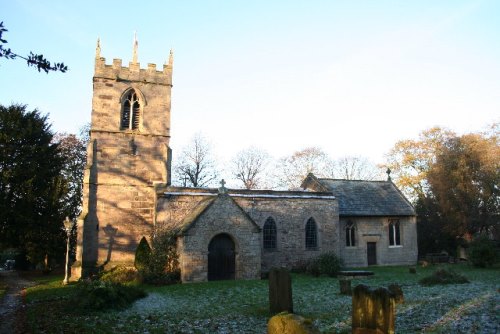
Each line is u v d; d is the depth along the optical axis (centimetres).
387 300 880
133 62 3503
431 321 1320
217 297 1959
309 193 3584
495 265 3503
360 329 920
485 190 4225
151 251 2783
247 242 2819
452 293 1930
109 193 3275
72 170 4806
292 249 3406
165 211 3047
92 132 3322
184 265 2609
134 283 2567
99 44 3434
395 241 4150
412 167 5694
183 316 1504
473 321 1288
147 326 1338
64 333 1249
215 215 2745
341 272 2928
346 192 4200
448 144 4612
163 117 3519
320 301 1784
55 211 3788
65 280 2666
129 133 3400
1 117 3762
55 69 891
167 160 3450
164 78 3572
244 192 3378
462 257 4225
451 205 4297
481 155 4259
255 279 2762
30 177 3703
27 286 2753
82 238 3066
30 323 1410
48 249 3681
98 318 1478
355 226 3978
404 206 4253
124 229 3259
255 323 1363
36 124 3891
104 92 3400
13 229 3578
